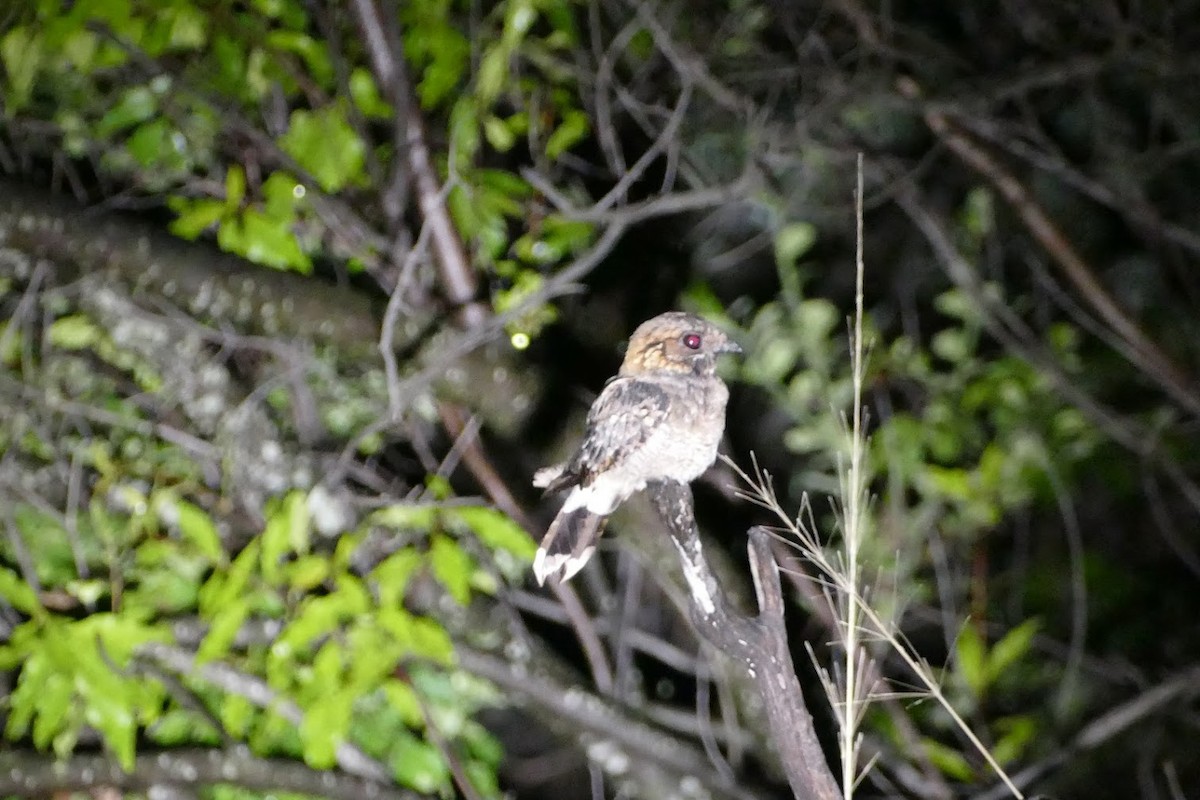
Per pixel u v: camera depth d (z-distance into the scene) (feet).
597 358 39.65
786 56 44.91
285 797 32.42
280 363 35.73
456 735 34.65
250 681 31.60
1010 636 37.06
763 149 42.09
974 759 37.91
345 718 28.50
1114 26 45.06
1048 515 46.65
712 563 35.53
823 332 37.65
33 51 30.07
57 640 28.50
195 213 31.63
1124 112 49.52
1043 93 49.26
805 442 37.81
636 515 34.63
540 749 44.32
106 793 31.91
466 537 35.14
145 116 32.22
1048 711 42.14
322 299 33.22
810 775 20.80
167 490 32.60
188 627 31.60
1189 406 44.96
